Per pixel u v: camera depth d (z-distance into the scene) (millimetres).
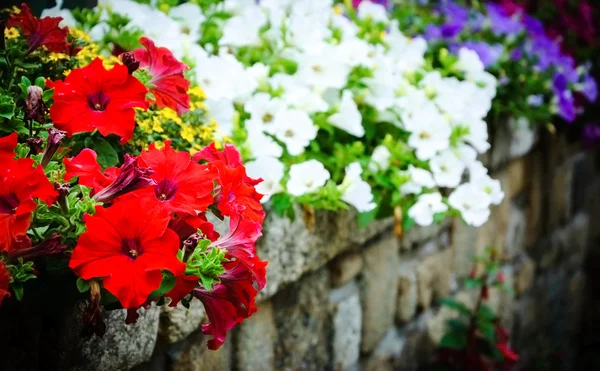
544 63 1976
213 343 792
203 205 758
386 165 1252
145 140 946
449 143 1374
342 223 1301
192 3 1332
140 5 1230
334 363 1379
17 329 809
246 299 786
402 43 1503
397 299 1590
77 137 867
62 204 711
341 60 1300
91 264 693
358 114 1229
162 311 988
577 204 2602
